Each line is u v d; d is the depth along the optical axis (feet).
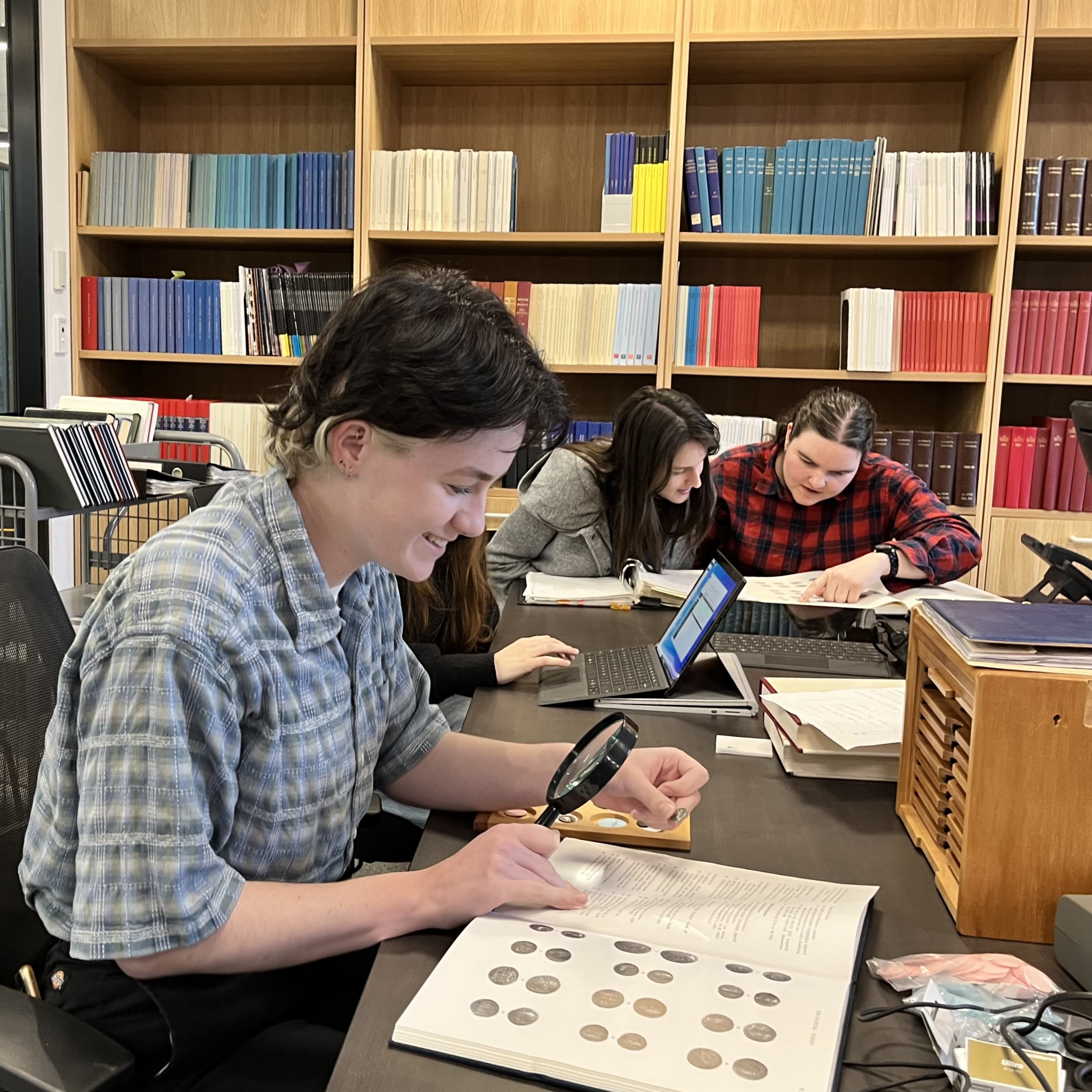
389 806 4.71
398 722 3.37
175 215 11.59
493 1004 2.09
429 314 2.44
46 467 7.13
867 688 4.24
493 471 2.59
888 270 11.66
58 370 11.98
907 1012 2.17
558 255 12.00
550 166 11.93
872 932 2.53
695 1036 1.99
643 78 11.46
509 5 10.58
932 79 11.21
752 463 8.48
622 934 2.41
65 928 2.64
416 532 2.61
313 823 2.81
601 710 4.42
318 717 2.77
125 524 11.39
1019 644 2.52
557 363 11.02
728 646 5.50
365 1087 1.88
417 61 11.18
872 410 7.99
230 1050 2.75
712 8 10.28
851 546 8.23
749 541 8.38
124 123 12.37
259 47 11.02
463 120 11.98
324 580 2.70
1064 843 2.48
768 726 4.13
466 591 5.49
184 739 2.39
